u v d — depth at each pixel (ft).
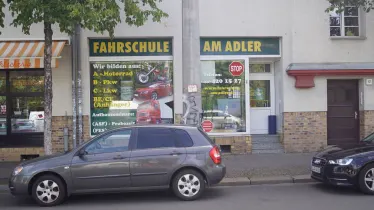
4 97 41.01
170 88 41.60
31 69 41.04
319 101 42.75
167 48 41.70
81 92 40.04
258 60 44.29
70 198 27.09
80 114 39.96
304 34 42.55
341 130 44.37
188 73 32.42
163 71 41.60
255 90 44.93
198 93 32.58
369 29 43.34
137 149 25.54
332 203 24.38
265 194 27.35
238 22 41.81
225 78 42.39
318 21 42.70
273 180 30.89
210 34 41.47
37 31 39.55
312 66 41.93
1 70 40.65
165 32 40.93
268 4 42.19
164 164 25.31
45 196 24.95
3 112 41.01
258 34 42.06
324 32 42.75
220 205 24.45
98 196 27.63
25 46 38.24
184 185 25.57
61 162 24.98
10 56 35.68
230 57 42.42
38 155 40.57
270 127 44.70
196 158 25.52
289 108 42.47
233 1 41.75
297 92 42.57
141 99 41.45
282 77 42.60
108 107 41.11
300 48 42.50
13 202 26.66
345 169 26.25
